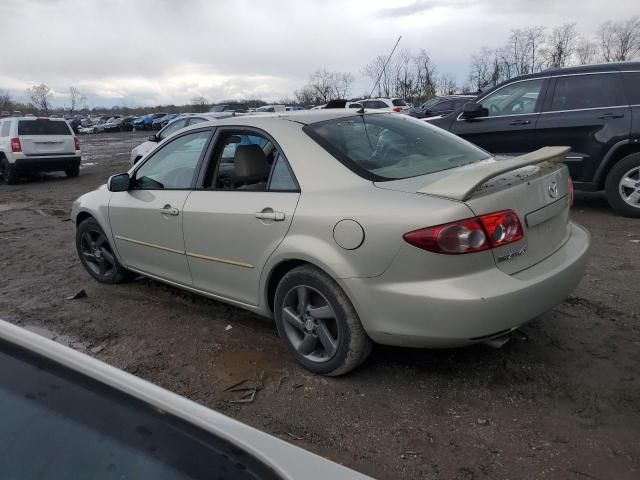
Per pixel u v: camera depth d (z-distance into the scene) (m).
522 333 3.68
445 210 2.65
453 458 2.57
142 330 4.22
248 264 3.50
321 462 1.37
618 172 6.57
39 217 9.34
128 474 1.18
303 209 3.12
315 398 3.12
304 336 3.35
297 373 3.40
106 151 25.56
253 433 1.42
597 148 6.57
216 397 3.21
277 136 3.45
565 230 3.36
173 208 3.98
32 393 1.33
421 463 2.55
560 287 2.98
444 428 2.78
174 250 4.09
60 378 1.39
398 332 2.86
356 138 3.41
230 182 3.79
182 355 3.77
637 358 3.29
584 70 6.71
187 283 4.14
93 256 5.29
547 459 2.51
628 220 6.59
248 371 3.48
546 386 3.06
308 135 3.36
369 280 2.87
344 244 2.92
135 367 3.63
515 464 2.50
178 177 4.12
